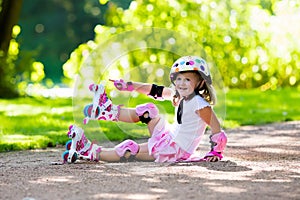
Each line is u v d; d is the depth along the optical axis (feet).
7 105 39.68
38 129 27.96
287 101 41.19
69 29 107.76
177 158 19.15
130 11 51.16
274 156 20.25
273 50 50.75
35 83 49.44
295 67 51.55
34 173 17.26
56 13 108.17
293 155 20.51
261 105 38.65
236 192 14.70
